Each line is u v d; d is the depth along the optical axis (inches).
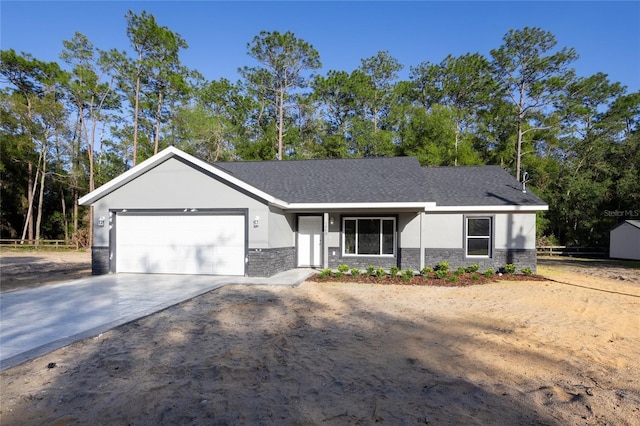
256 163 741.3
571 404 151.4
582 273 606.5
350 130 1300.4
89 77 1242.6
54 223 1493.6
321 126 1341.0
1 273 607.8
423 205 505.0
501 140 1307.8
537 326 270.5
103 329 252.1
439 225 587.2
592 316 302.7
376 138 1222.3
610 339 242.2
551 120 1235.2
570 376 181.5
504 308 327.0
